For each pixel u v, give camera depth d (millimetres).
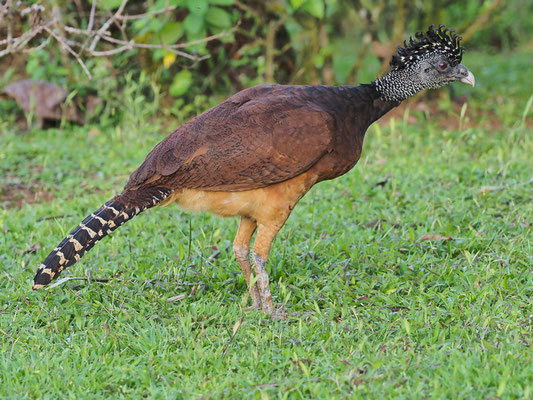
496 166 14258
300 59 19766
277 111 8711
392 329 8258
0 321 8594
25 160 15305
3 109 18078
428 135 17156
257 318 8727
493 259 10086
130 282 9672
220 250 10836
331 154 8828
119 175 14648
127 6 17719
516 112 19031
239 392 6969
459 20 22594
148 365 7570
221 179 8664
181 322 8297
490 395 6688
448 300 8883
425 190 13109
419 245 10703
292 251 10672
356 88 9242
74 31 13305
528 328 8102
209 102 18469
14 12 13484
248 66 19172
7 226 11883
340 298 9125
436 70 9375
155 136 16906
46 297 9195
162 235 11523
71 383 7293
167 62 16578
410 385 7012
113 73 18000
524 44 28953
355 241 11008
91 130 17125
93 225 8461
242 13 18562
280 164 8602
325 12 18328
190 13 16266
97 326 8539
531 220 11383
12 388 7180
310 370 7371
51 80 18078
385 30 20859
